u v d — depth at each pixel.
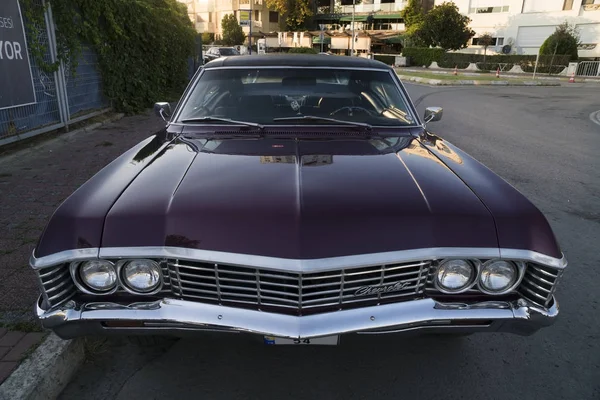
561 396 2.38
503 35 42.03
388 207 1.99
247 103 3.16
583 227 4.66
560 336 2.90
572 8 38.25
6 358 2.35
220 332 1.95
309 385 2.41
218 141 2.78
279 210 1.93
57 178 5.39
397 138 2.93
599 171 6.75
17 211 4.39
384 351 2.69
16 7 6.10
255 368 2.53
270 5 56.34
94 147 6.95
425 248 1.91
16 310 2.79
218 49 29.19
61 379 2.34
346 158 2.49
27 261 3.43
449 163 2.55
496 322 2.00
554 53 33.91
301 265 1.81
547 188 5.88
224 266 1.89
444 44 39.88
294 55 3.51
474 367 2.58
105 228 1.93
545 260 1.95
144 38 10.48
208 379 2.44
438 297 1.98
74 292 1.98
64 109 7.60
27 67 6.39
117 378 2.43
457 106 14.27
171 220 1.93
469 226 1.97
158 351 2.64
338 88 3.26
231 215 1.92
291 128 2.94
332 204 1.98
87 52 8.73
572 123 11.28
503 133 9.67
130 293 1.97
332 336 1.91
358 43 46.62
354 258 1.85
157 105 3.55
